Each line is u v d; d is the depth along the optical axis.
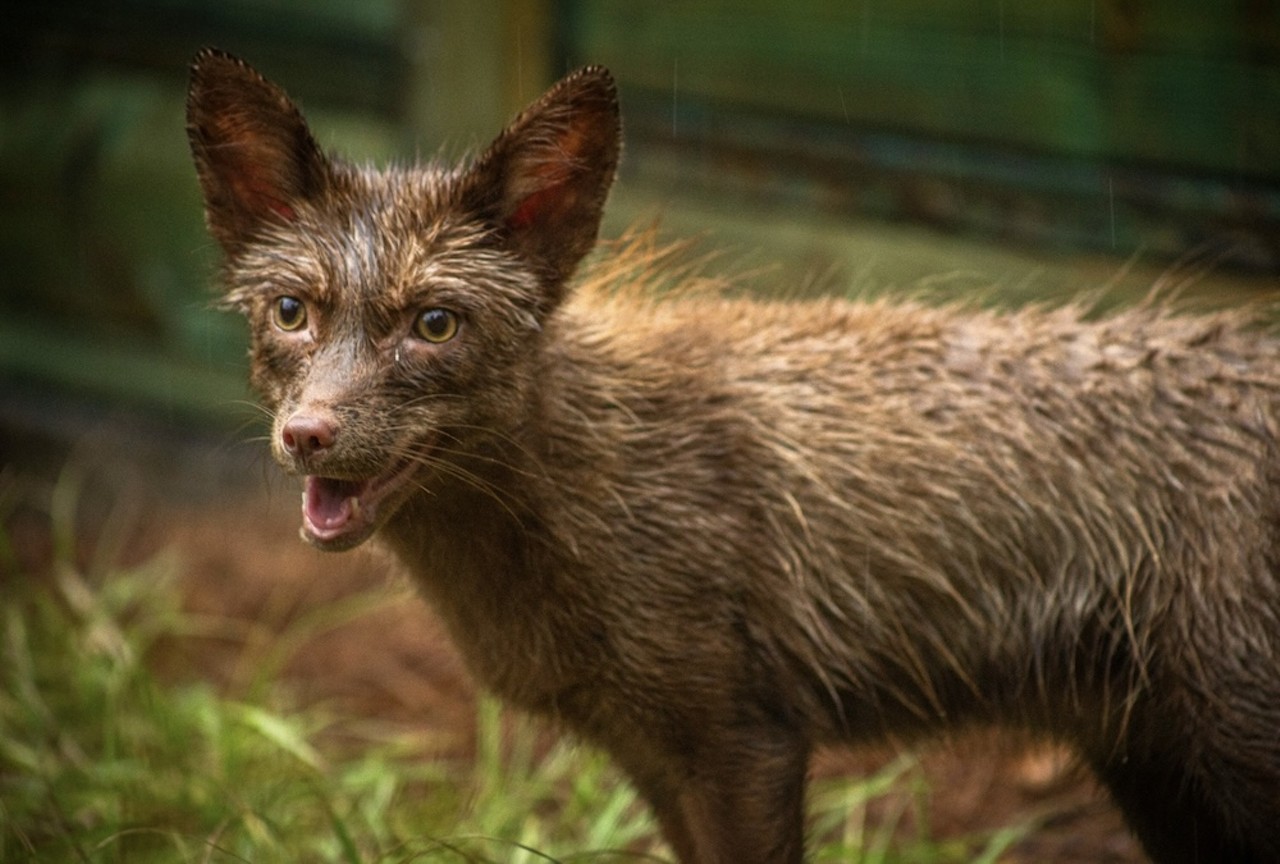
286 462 7.09
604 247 9.43
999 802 10.54
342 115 13.59
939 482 8.02
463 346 7.30
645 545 7.84
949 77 11.30
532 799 10.23
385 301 7.21
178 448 14.41
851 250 11.82
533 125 7.46
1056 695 8.28
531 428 7.73
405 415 7.20
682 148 12.23
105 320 14.62
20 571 13.37
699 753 7.99
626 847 9.95
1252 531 7.68
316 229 7.49
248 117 7.71
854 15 11.47
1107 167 10.97
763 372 8.23
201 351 14.25
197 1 13.77
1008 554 8.03
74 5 14.11
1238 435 7.84
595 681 8.03
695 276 9.51
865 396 8.16
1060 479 7.96
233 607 12.88
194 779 10.13
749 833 7.98
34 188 14.52
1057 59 10.96
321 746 11.20
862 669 8.19
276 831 9.34
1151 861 8.76
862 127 11.65
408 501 7.80
